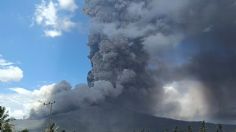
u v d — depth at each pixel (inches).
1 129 2785.4
